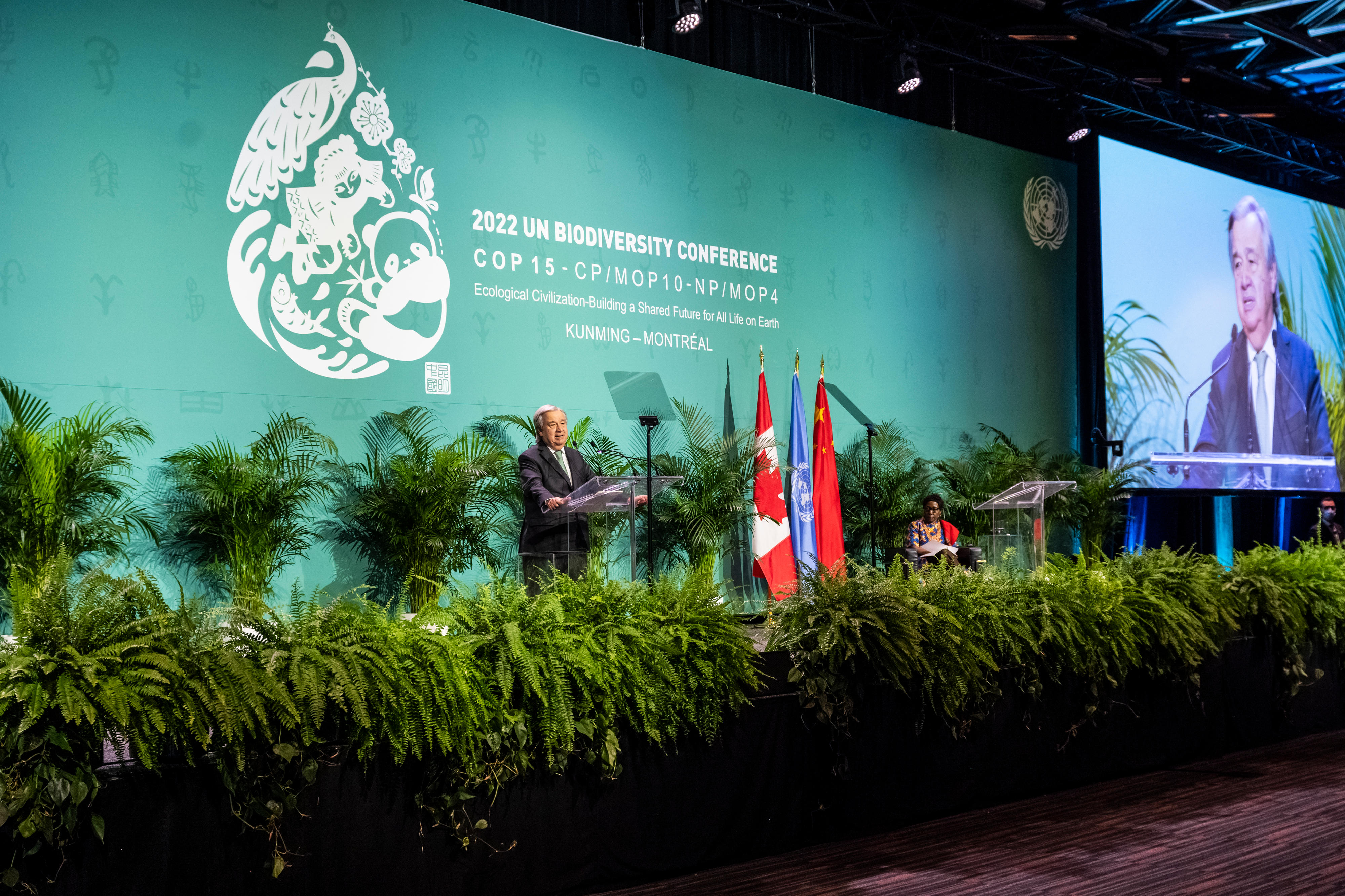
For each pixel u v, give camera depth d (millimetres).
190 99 5699
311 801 2617
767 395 7516
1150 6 8703
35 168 5254
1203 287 10039
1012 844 3506
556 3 7086
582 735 3037
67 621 2416
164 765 2445
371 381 6160
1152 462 9469
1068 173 9844
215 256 5727
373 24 6309
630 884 3146
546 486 5156
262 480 5414
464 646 2916
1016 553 5977
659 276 7332
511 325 6672
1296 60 9523
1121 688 4434
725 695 3316
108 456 5047
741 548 7465
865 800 3648
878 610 3631
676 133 7508
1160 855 3350
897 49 8078
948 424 8797
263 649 2652
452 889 2818
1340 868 3184
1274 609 5000
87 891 2328
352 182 6172
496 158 6699
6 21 5223
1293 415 10562
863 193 8453
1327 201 11227
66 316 5297
